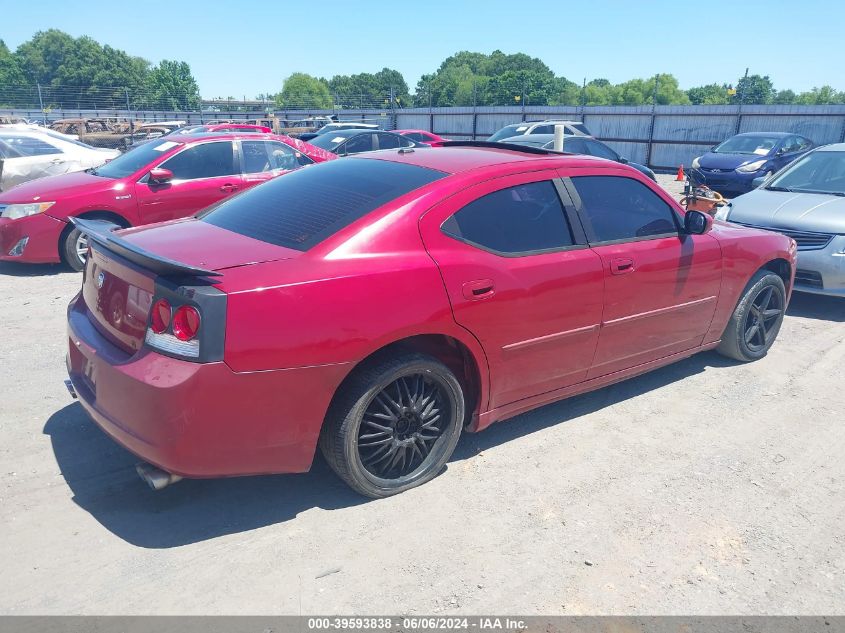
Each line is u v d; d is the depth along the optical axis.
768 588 2.79
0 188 10.85
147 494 3.29
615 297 3.90
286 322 2.73
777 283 5.19
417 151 4.08
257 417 2.76
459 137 34.25
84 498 3.23
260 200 3.69
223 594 2.63
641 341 4.21
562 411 4.38
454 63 184.88
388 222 3.12
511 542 3.02
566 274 3.62
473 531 3.09
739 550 3.03
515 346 3.49
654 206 4.24
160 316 2.68
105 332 3.05
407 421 3.28
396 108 36.69
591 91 153.75
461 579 2.77
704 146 25.72
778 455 3.88
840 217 6.57
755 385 4.87
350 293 2.88
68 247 7.61
